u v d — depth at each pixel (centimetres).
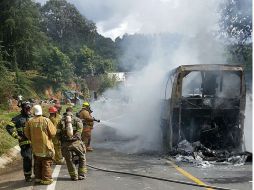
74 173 849
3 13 4550
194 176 880
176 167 998
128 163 1072
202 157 1120
